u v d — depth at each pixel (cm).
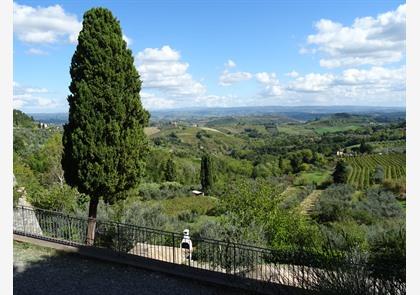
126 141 1236
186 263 1166
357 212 3356
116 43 1241
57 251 1152
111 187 1226
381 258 618
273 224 1798
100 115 1212
